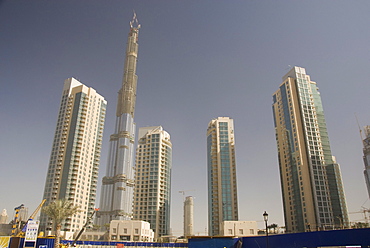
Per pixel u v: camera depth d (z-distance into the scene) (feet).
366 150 549.54
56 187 571.69
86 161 619.67
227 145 654.12
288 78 551.18
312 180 469.16
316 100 542.57
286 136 529.86
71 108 643.86
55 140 624.18
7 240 206.28
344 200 508.12
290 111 530.68
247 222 444.14
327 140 512.63
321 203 455.63
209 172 655.76
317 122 520.83
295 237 180.14
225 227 443.73
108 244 284.82
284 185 516.32
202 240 206.69
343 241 160.86
